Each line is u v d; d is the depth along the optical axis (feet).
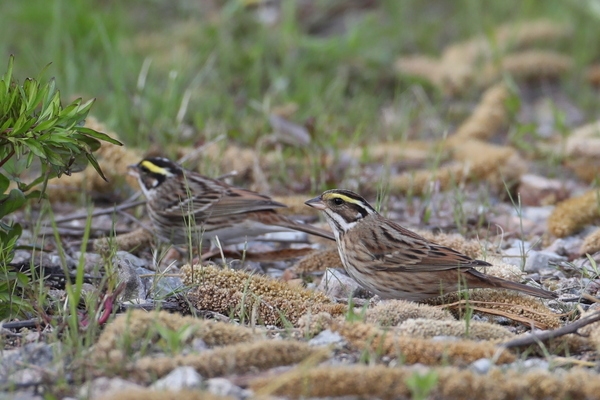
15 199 30.45
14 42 68.08
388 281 33.17
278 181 47.73
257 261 38.68
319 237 40.91
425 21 75.36
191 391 21.56
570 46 70.79
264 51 65.36
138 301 30.76
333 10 76.02
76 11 66.49
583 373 22.98
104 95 56.70
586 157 49.62
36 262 35.17
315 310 30.14
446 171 46.65
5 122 29.09
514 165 47.73
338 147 49.83
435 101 63.98
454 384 22.43
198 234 39.70
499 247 37.86
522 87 66.49
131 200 44.06
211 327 26.20
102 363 23.82
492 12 75.00
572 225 40.29
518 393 22.58
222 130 51.19
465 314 29.55
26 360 24.98
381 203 40.50
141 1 77.30
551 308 31.71
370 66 65.98
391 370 22.75
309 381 22.57
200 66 63.62
